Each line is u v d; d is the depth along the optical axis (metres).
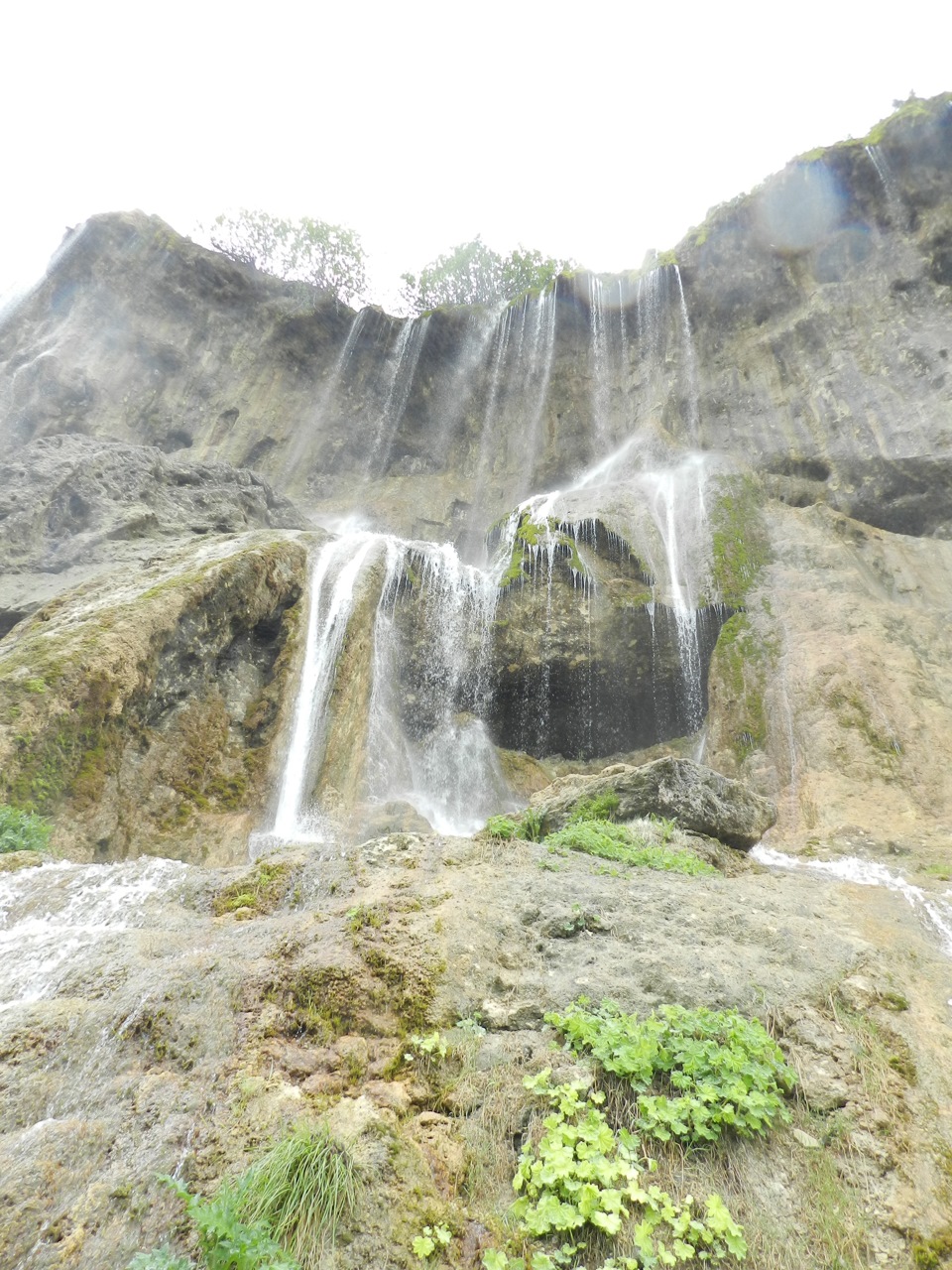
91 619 10.63
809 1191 3.17
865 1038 4.06
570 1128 3.30
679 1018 3.99
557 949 4.79
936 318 20.17
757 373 23.27
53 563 16.64
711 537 17.31
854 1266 2.89
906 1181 3.24
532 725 16.80
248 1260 2.57
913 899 6.41
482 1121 3.46
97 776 9.32
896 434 19.30
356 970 4.30
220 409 29.16
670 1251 2.88
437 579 17.33
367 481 30.50
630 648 16.06
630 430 25.66
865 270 22.08
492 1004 4.20
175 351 28.92
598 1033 3.87
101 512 18.02
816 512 17.75
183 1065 3.72
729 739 13.45
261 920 5.26
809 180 22.44
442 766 15.48
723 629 15.38
